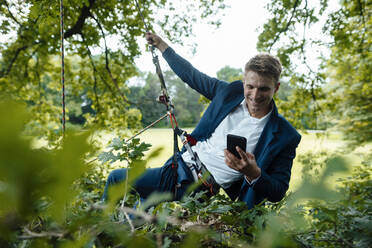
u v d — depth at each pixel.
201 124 2.07
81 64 7.34
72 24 5.21
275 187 1.55
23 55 6.30
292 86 7.13
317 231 0.73
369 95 9.67
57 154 0.16
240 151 1.35
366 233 0.71
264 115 1.89
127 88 8.47
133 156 0.69
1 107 0.11
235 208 0.84
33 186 0.17
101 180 1.92
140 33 5.30
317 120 7.26
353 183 2.53
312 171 0.21
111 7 4.92
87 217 0.36
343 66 8.91
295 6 5.83
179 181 1.79
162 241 0.53
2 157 0.13
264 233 0.45
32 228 0.44
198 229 0.50
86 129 0.18
